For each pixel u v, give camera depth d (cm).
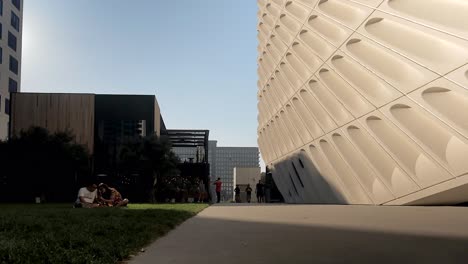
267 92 4125
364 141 2095
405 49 1505
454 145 1476
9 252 492
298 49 2744
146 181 3756
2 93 6888
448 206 1750
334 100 2325
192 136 5984
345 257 520
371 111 1867
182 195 3866
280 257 530
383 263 478
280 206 2155
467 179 1447
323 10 2178
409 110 1684
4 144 3878
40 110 5038
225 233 817
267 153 4575
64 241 598
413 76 1533
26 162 3772
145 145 3809
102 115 5234
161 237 758
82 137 5047
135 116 5266
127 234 717
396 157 1797
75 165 3888
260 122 4806
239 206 2244
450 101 1424
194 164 4562
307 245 628
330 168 2620
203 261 513
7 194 3694
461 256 510
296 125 3167
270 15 3425
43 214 1212
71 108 5075
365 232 790
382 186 2020
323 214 1378
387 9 1533
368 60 1817
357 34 1805
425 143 1573
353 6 1780
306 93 2769
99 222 901
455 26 1238
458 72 1281
